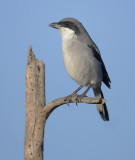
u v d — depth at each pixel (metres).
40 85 8.84
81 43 10.80
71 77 11.24
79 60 10.59
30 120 8.64
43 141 8.75
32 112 8.65
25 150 8.59
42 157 8.69
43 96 8.80
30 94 8.75
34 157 8.52
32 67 8.94
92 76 11.07
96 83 11.34
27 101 8.77
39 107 8.66
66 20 11.38
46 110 8.59
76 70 10.73
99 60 11.48
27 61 9.02
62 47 10.98
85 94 11.26
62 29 11.21
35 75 8.88
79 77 10.99
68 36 11.00
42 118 8.62
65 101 8.82
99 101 8.73
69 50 10.68
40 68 9.05
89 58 10.75
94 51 11.15
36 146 8.54
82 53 10.63
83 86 11.62
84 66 10.66
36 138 8.56
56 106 8.77
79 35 11.02
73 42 10.77
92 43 11.24
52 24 11.48
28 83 8.84
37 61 9.12
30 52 9.12
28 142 8.55
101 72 11.59
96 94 12.31
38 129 8.60
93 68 10.93
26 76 8.94
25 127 8.71
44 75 9.06
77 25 11.20
